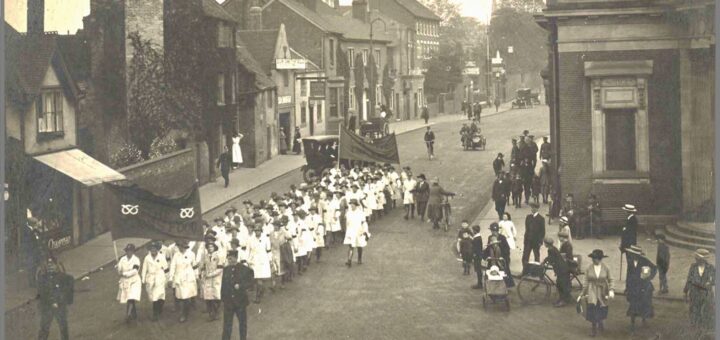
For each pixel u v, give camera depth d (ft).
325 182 103.35
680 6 84.89
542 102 301.43
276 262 71.20
